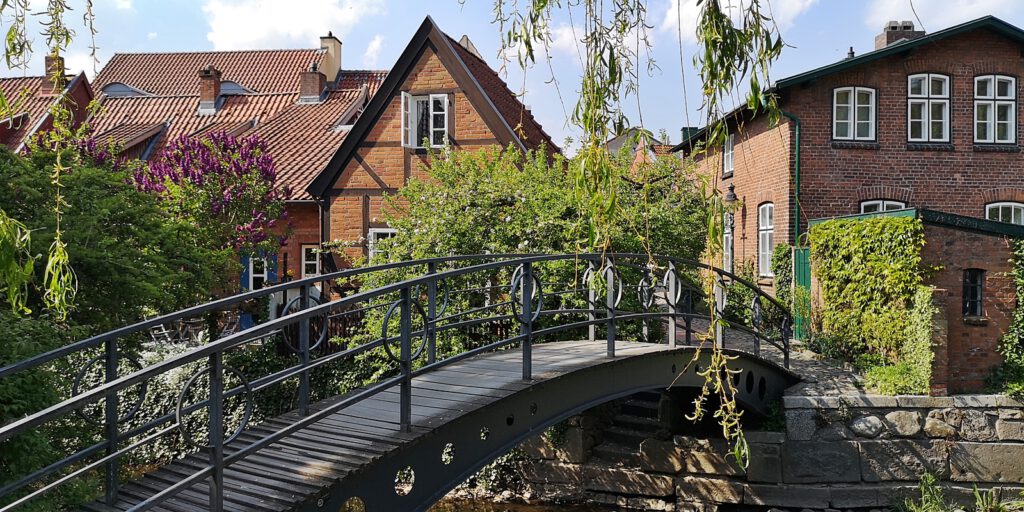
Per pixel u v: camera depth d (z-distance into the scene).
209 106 24.12
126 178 9.96
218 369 4.18
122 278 7.95
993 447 10.54
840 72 16.75
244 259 17.94
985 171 16.92
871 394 10.76
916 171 16.84
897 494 10.46
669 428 10.99
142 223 9.09
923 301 10.91
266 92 27.28
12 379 5.04
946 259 11.37
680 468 10.79
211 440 4.18
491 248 11.10
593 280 5.77
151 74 29.17
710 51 4.05
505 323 11.01
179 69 29.25
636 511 10.83
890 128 16.84
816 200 16.66
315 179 17.17
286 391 12.62
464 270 6.13
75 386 4.49
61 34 4.46
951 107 16.91
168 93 28.30
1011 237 11.39
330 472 4.89
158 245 9.42
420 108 16.92
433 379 6.93
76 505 4.68
